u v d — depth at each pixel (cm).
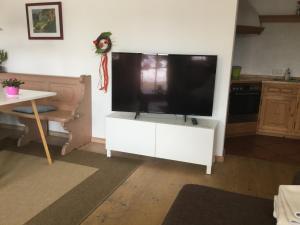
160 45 311
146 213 209
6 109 334
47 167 283
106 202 223
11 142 353
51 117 312
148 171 281
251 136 420
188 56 282
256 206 139
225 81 294
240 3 404
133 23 316
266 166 304
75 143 334
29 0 359
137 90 303
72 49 353
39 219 197
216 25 284
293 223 112
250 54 455
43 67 377
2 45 396
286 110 409
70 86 344
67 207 213
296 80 413
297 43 430
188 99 294
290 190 135
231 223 124
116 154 324
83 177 263
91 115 360
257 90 410
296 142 395
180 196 148
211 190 155
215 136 289
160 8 302
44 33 362
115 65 301
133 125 294
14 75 372
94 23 333
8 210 207
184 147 280
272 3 431
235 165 304
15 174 265
